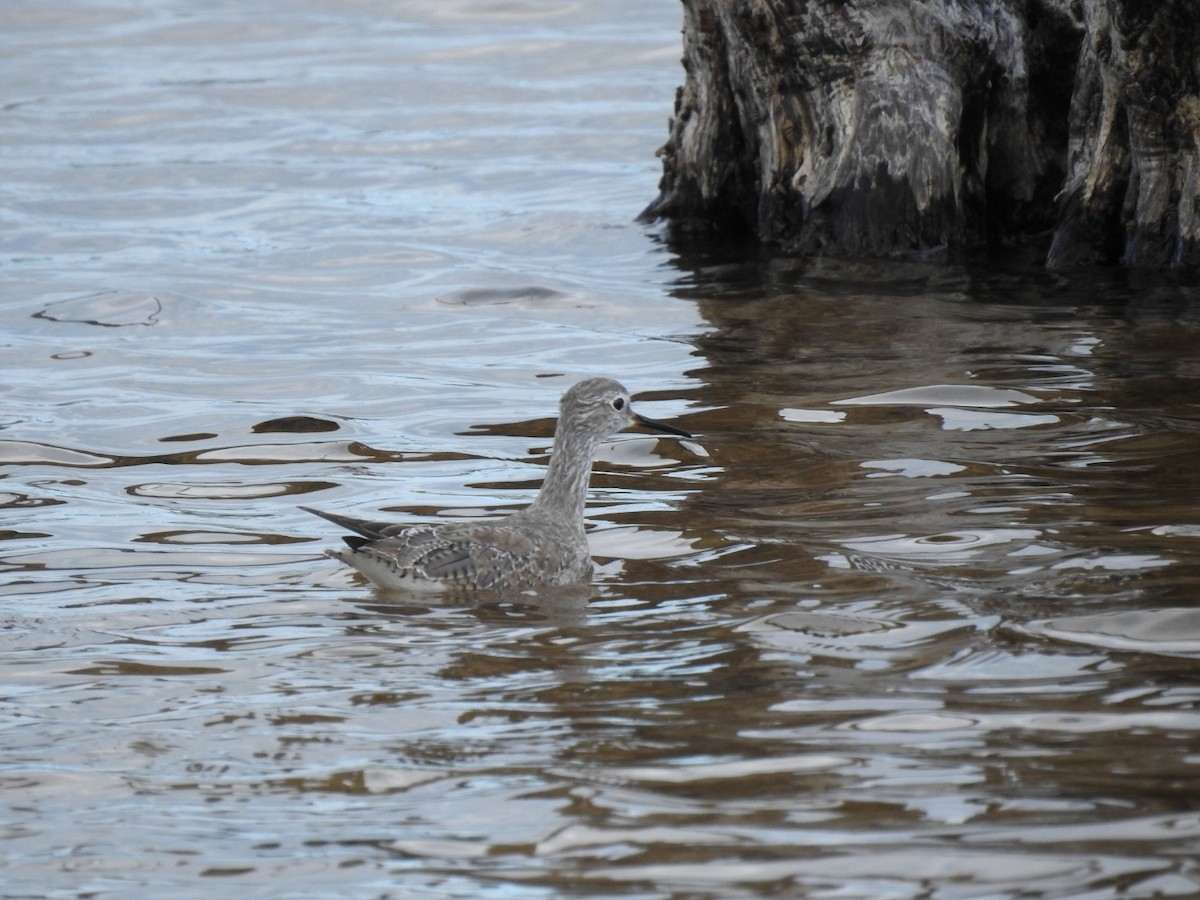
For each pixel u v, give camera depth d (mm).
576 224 26281
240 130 33312
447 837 8312
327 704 10008
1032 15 23719
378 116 34375
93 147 31953
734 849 8047
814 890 7652
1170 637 10445
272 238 25906
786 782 8711
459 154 31578
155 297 22203
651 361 18688
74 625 11484
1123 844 7914
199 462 15609
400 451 15898
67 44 40875
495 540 12172
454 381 18312
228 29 42344
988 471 14312
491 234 26000
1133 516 12898
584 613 11570
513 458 15602
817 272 22594
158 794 8898
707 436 15812
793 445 15391
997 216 24125
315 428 16656
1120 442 14914
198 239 25875
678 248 24625
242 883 7953
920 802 8422
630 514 13844
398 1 44406
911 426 15742
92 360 19375
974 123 23516
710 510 13820
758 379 17625
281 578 12500
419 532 12109
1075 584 11469
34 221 26891
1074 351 18031
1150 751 8859
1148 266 21500
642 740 9312
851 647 10586
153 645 11102
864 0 22859
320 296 22469
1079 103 22250
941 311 20125
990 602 11227
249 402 17625
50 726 9789
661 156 26156
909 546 12547
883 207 23172
